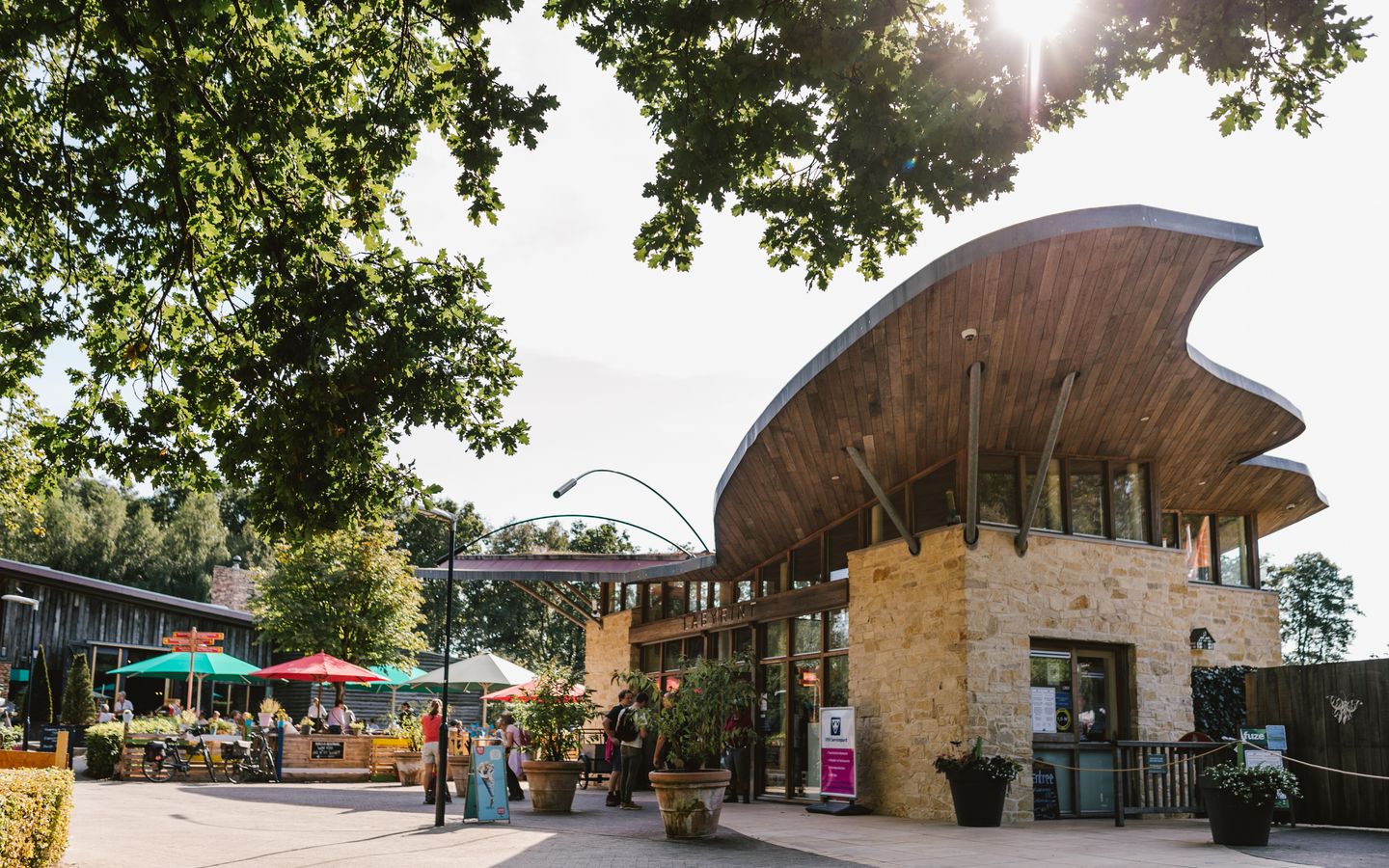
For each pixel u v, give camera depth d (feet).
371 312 30.32
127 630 105.19
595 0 24.30
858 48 22.52
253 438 30.01
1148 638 50.83
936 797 46.55
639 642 80.12
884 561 52.13
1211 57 23.12
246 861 30.37
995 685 46.14
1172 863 31.30
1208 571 67.62
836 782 50.08
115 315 34.01
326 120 27.91
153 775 67.72
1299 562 182.39
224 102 28.37
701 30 23.48
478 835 38.34
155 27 23.32
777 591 65.46
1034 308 40.60
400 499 34.22
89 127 27.07
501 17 23.90
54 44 30.63
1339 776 46.24
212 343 33.53
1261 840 36.58
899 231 27.73
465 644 171.83
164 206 29.78
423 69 29.17
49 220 33.27
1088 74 23.22
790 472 53.06
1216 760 49.42
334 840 36.29
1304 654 177.78
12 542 161.17
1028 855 33.06
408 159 28.58
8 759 34.60
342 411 29.37
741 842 36.83
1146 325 42.55
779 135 25.02
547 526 179.01
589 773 71.67
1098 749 48.57
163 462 33.32
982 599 46.57
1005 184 24.06
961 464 49.34
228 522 207.31
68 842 33.71
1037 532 48.85
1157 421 49.88
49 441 33.19
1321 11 22.35
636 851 34.12
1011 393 45.75
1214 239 38.06
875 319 40.52
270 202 30.78
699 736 39.65
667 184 26.37
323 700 119.65
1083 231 36.63
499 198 27.35
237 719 85.61
